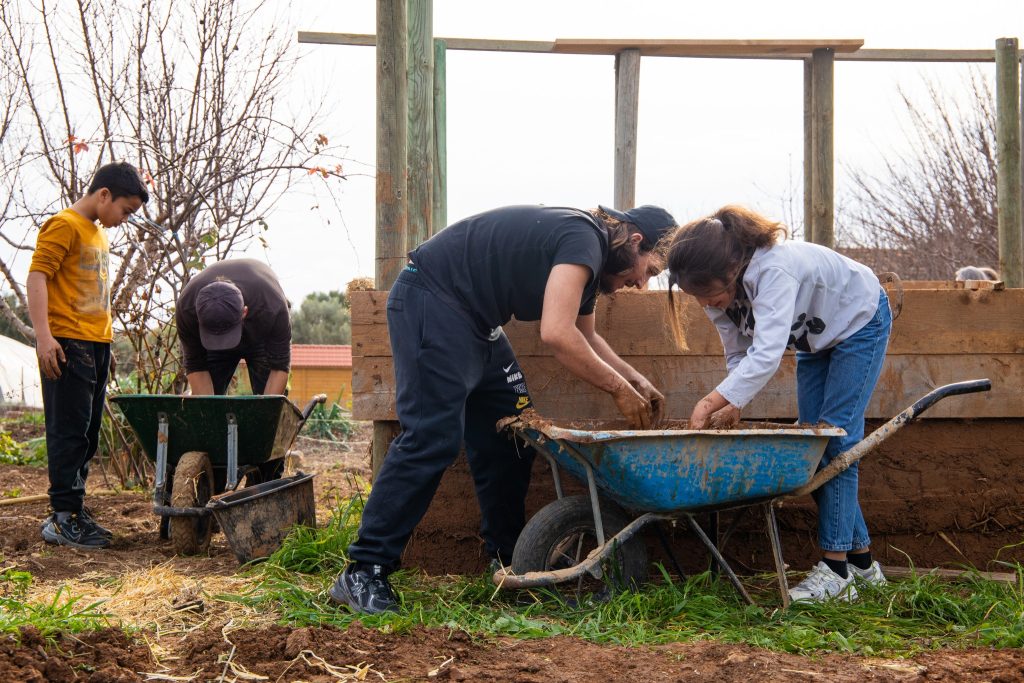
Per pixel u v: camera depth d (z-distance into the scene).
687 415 4.07
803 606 3.24
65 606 3.02
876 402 4.05
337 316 21.34
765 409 4.07
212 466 4.49
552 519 3.26
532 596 3.34
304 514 4.23
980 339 4.07
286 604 3.25
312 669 2.61
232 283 4.95
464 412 3.33
